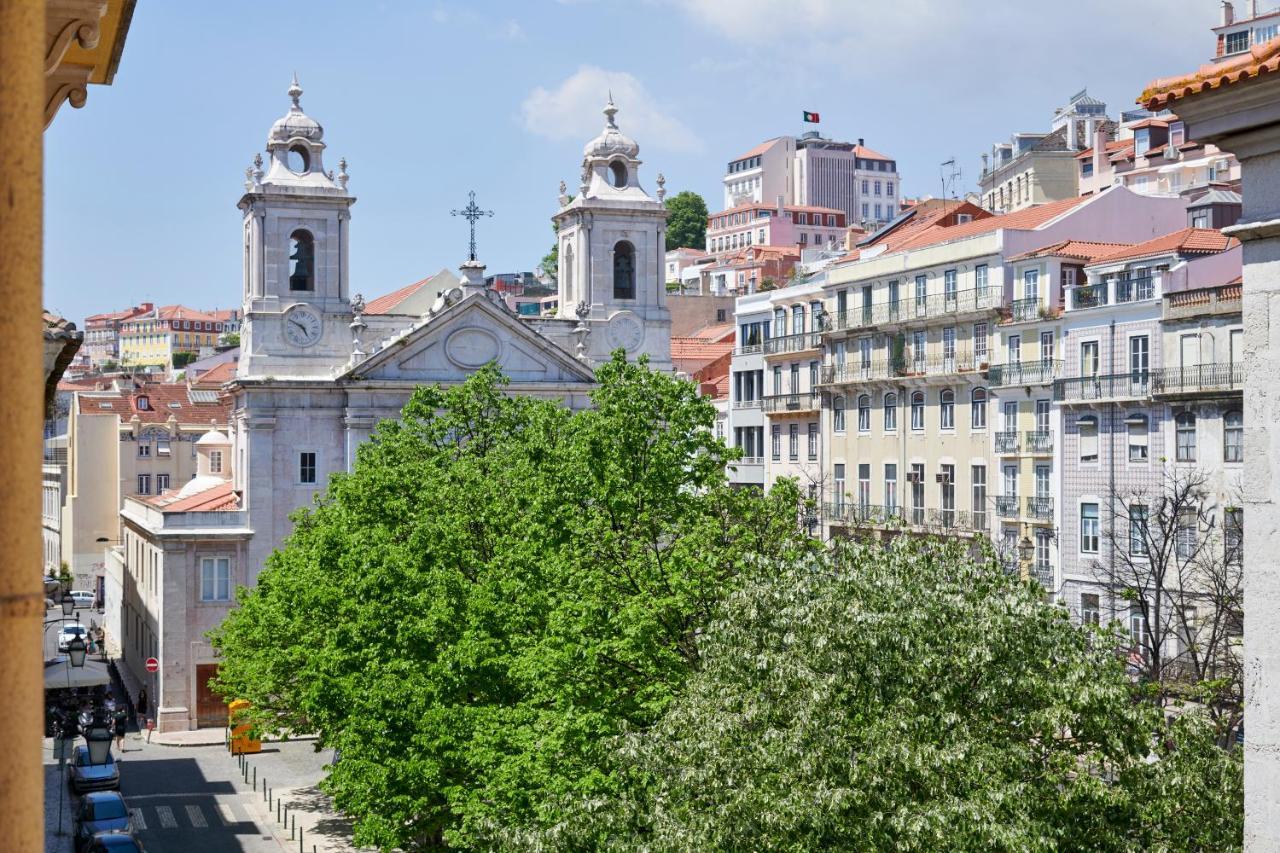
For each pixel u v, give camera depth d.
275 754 71.12
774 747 23.33
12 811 4.52
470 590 41.84
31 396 4.58
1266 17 114.25
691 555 36.59
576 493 40.75
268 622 56.34
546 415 51.41
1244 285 11.91
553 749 32.91
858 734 23.64
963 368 71.12
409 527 48.66
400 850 47.28
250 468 78.44
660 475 40.28
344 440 79.94
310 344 80.19
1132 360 59.28
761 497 40.44
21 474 4.55
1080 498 60.34
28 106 4.58
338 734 44.62
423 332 80.12
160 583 77.50
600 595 35.78
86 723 71.25
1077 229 71.50
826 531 81.00
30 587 4.57
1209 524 49.84
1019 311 67.81
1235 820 23.23
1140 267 61.53
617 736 27.50
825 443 82.81
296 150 81.38
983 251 70.94
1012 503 66.31
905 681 24.23
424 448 58.69
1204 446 54.47
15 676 4.54
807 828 22.72
